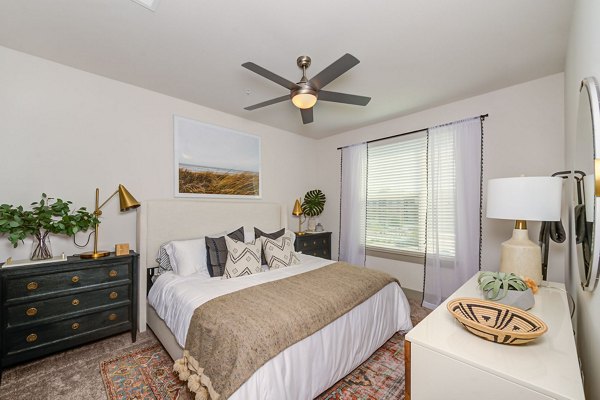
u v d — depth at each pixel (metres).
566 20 1.70
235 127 3.56
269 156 4.02
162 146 2.89
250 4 1.58
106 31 1.85
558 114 2.40
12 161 2.09
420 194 3.41
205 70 2.38
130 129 2.67
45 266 1.93
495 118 2.76
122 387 1.72
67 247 2.33
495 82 2.58
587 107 1.04
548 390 0.75
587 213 1.08
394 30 1.81
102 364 1.96
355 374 1.88
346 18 1.70
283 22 1.74
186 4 1.58
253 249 2.62
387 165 3.76
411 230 3.50
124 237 2.63
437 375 0.96
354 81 2.56
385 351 2.19
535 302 1.42
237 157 3.57
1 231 1.88
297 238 3.82
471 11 1.63
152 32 1.86
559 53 2.08
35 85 2.18
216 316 1.55
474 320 1.17
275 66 2.29
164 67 2.34
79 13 1.66
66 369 1.90
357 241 4.02
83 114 2.40
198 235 3.05
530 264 1.66
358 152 4.06
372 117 3.59
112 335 2.30
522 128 2.59
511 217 1.61
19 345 1.84
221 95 2.92
